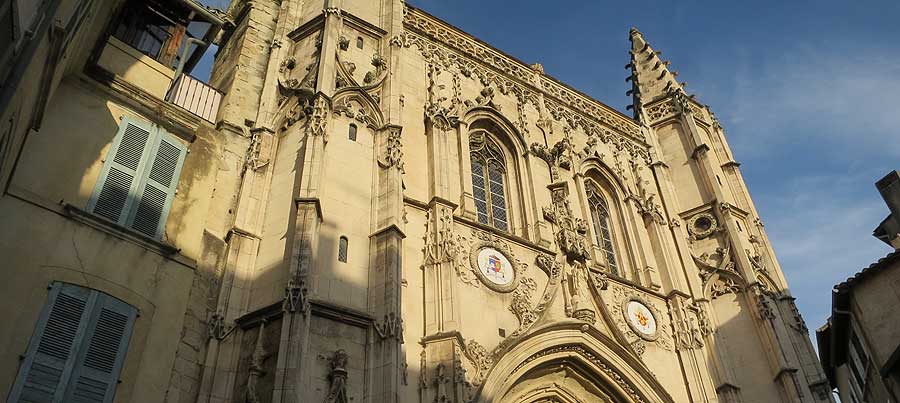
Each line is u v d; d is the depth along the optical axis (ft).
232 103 78.18
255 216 67.77
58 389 46.88
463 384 66.39
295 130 74.43
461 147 91.76
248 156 72.38
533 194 94.12
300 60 83.25
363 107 78.95
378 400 57.11
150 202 60.49
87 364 49.29
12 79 36.27
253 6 91.15
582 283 87.56
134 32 69.00
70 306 50.47
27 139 54.54
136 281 55.77
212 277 63.00
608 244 105.19
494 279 81.25
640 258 103.55
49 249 51.60
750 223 115.85
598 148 114.52
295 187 68.18
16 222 50.83
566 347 81.20
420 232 78.13
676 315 96.94
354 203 69.46
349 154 72.84
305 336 55.88
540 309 81.10
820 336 108.47
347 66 81.41
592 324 83.25
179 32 71.72
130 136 62.18
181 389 54.75
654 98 135.23
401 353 60.90
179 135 66.69
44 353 47.39
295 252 60.13
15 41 35.83
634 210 108.99
